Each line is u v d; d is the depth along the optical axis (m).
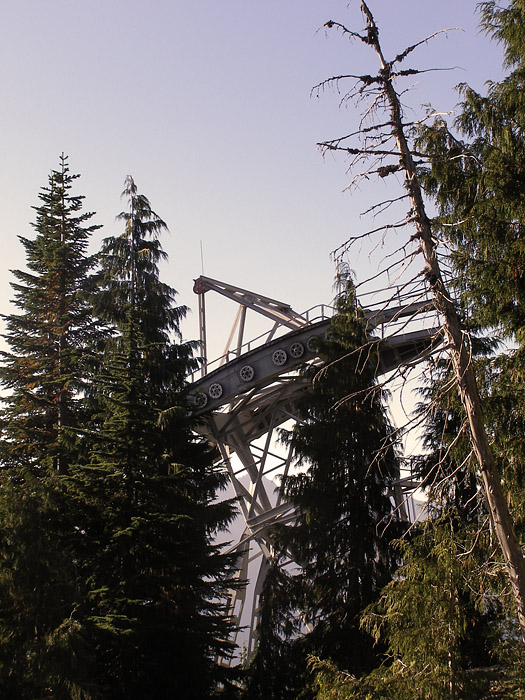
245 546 34.59
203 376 34.78
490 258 12.95
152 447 20.59
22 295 26.55
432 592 11.09
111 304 23.73
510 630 12.34
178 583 19.61
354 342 22.95
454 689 10.01
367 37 10.39
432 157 10.42
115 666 17.81
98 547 18.50
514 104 13.75
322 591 22.09
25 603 15.23
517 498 12.80
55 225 27.61
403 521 21.88
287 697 21.62
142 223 25.23
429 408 10.08
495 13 14.28
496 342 14.90
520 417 12.98
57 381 23.39
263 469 35.22
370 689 10.23
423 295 9.91
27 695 14.45
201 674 18.50
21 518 15.95
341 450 22.52
